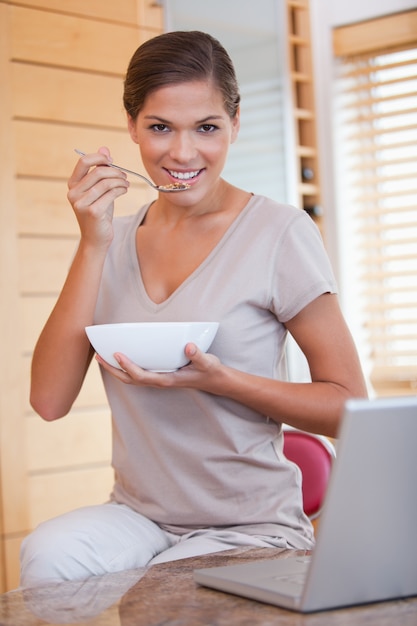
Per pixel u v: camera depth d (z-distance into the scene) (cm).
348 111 423
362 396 176
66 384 190
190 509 178
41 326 324
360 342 424
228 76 179
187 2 360
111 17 340
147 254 192
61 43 329
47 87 327
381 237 423
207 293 180
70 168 331
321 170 423
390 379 410
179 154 175
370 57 416
